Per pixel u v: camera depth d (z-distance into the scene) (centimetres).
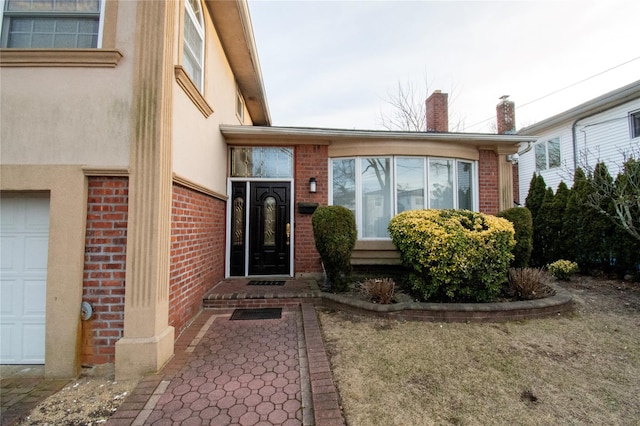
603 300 468
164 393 245
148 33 304
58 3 314
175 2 338
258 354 315
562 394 239
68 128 295
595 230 606
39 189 290
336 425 196
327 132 586
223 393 245
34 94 297
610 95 875
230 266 606
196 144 421
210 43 502
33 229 306
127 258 287
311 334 348
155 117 298
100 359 288
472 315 396
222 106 584
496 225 443
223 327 388
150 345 278
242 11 499
